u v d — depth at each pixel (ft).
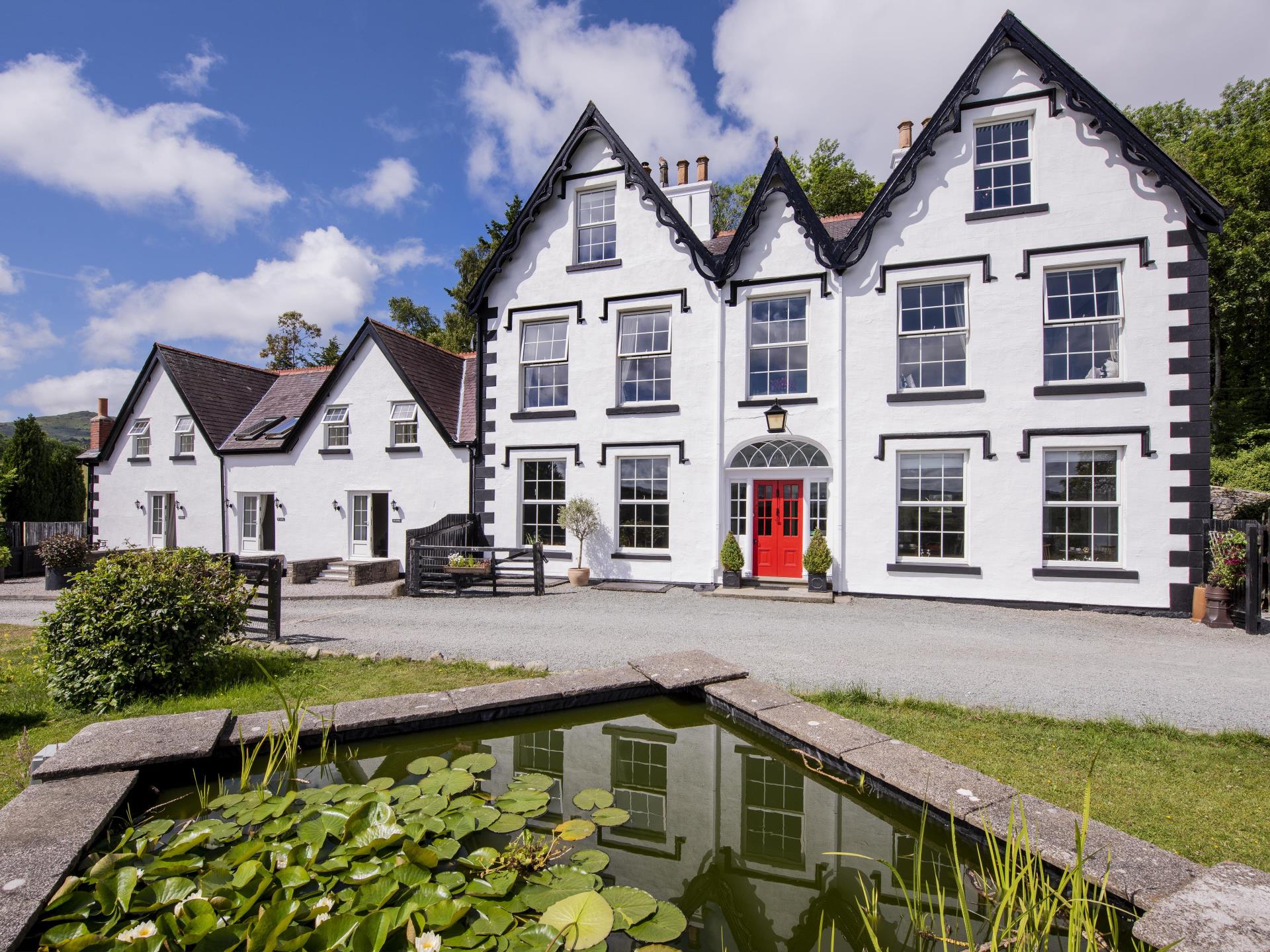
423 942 7.87
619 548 45.57
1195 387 33.91
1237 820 11.72
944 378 39.09
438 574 42.27
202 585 21.27
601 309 46.26
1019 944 8.07
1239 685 20.31
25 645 28.17
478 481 49.62
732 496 43.50
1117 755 14.57
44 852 9.40
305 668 22.09
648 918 9.13
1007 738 15.48
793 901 10.30
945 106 38.11
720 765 15.43
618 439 45.39
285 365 127.75
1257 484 59.62
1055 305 37.06
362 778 14.11
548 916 8.80
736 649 25.00
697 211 50.24
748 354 42.98
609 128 45.98
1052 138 36.78
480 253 99.66
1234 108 88.69
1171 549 33.99
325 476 55.21
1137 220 35.17
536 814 12.12
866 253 40.06
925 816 10.78
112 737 13.56
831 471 40.57
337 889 9.60
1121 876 9.02
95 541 62.34
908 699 18.07
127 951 7.68
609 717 18.08
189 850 10.37
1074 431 35.63
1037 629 29.89
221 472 59.11
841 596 39.19
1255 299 71.72
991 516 37.01
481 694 17.11
